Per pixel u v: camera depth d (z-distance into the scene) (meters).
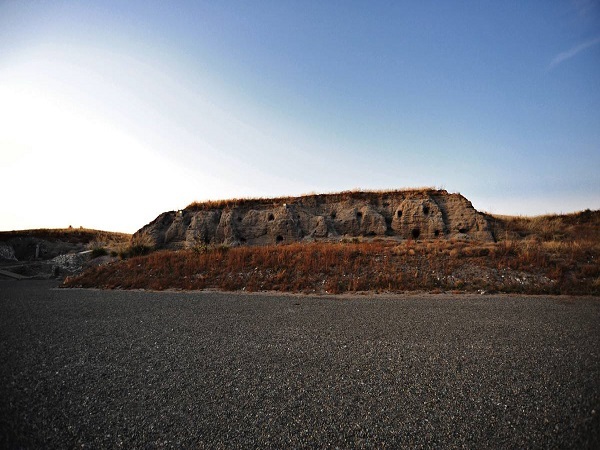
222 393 4.66
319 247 20.62
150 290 16.80
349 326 8.24
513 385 4.74
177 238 36.00
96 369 5.63
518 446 3.42
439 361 5.70
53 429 3.88
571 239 26.75
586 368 5.30
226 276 17.62
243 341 7.08
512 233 30.48
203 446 3.50
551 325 8.05
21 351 6.63
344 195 37.09
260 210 36.53
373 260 17.69
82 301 13.25
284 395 4.57
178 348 6.66
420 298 12.66
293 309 10.71
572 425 3.76
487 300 11.82
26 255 41.88
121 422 3.99
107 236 49.66
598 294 12.59
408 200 33.88
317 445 3.49
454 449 3.39
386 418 3.96
